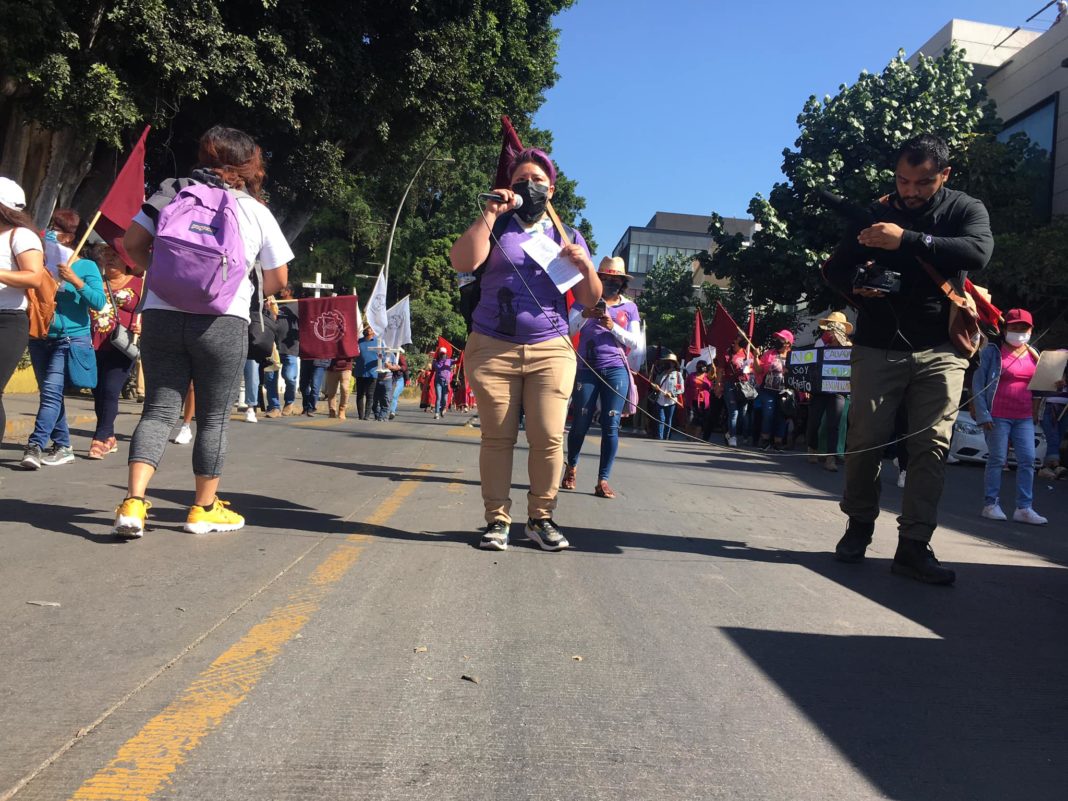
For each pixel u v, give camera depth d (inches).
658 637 124.6
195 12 584.7
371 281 1364.4
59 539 164.1
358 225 1186.0
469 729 90.4
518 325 174.9
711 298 1494.8
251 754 82.4
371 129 818.8
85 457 286.7
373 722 90.8
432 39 772.6
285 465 301.7
